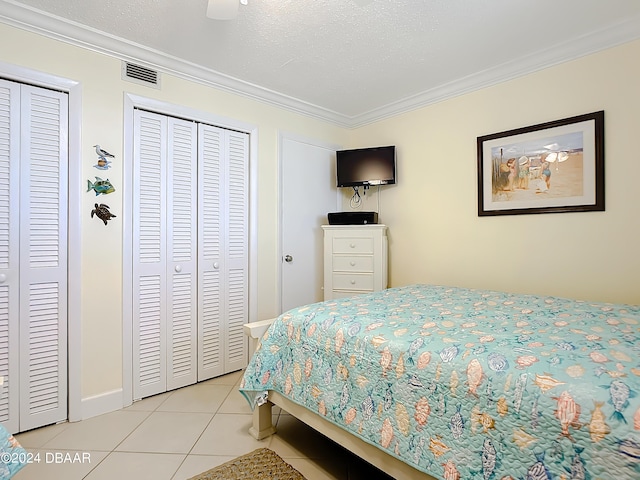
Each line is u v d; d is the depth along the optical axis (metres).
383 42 2.15
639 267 1.99
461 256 2.79
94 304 2.07
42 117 1.92
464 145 2.76
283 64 2.43
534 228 2.40
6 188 1.82
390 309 1.74
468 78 2.63
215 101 2.64
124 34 2.05
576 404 0.84
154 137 2.34
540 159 2.34
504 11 1.86
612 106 2.06
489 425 0.97
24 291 1.86
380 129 3.39
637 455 0.73
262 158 2.93
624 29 1.97
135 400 2.24
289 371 1.66
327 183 3.48
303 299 3.26
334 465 1.62
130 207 2.21
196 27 1.98
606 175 2.09
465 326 1.40
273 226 3.02
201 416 2.07
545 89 2.33
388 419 1.22
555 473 0.84
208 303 2.61
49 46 1.93
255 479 1.49
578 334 1.24
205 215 2.60
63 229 1.98
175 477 1.51
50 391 1.94
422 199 3.05
